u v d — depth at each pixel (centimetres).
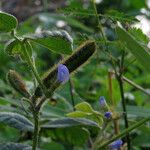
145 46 41
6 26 36
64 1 137
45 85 38
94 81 82
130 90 81
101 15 47
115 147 46
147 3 136
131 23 50
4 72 72
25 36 36
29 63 37
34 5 136
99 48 52
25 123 44
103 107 47
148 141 65
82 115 47
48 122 49
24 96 39
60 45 36
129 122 59
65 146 64
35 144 39
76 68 39
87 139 52
